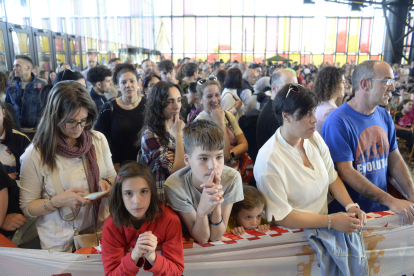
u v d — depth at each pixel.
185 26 20.75
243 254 1.39
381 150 1.80
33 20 6.36
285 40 20.72
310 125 1.34
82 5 8.71
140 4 15.98
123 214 1.16
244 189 1.47
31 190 1.43
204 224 1.21
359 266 1.43
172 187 1.25
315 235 1.42
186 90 4.33
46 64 6.94
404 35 17.02
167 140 1.77
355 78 1.74
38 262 1.32
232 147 2.38
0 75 3.21
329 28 20.36
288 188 1.42
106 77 3.20
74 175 1.47
